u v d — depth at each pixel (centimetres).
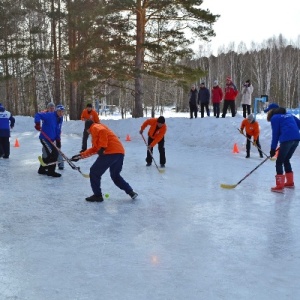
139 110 1983
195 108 1669
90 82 1905
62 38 2677
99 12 1873
